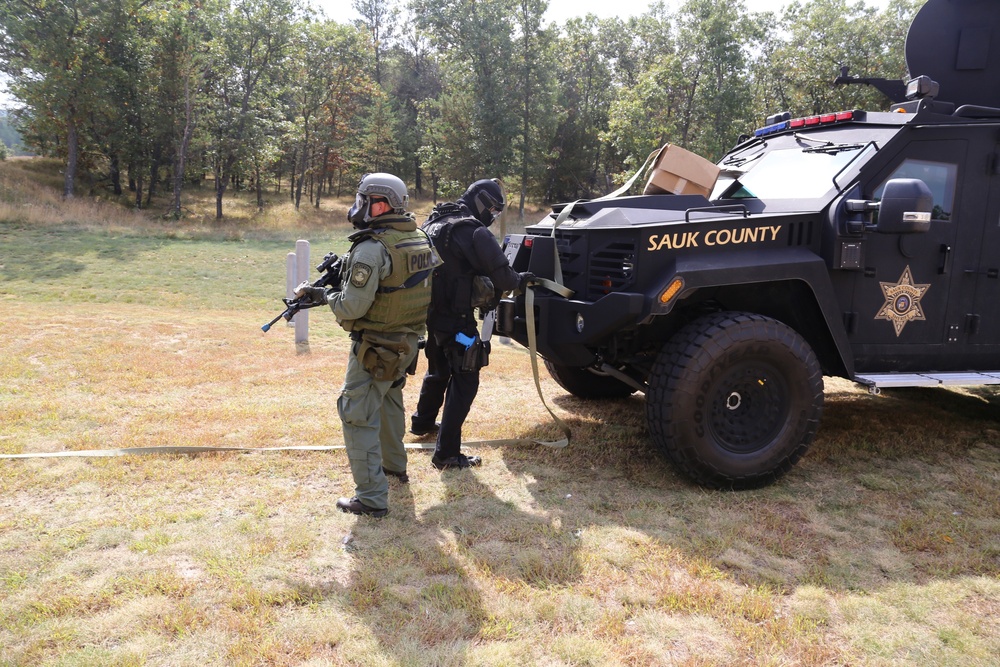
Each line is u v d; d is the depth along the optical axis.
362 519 3.28
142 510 3.29
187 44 36.50
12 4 31.58
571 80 55.06
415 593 2.65
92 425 4.53
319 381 5.88
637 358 4.25
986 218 4.24
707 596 2.67
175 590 2.59
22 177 38.75
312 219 41.66
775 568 2.96
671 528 3.29
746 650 2.37
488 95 40.94
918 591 2.78
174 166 41.12
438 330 3.81
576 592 2.70
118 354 6.45
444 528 3.22
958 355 4.31
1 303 9.70
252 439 4.34
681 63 33.66
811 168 4.36
